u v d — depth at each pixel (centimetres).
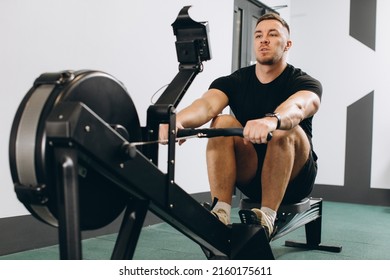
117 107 103
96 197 100
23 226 209
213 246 129
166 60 303
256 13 441
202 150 347
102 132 87
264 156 162
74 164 83
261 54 170
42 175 88
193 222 117
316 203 213
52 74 94
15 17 201
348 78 489
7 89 200
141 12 277
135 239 103
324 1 501
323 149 498
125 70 267
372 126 478
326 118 498
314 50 506
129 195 107
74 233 83
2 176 200
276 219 164
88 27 239
